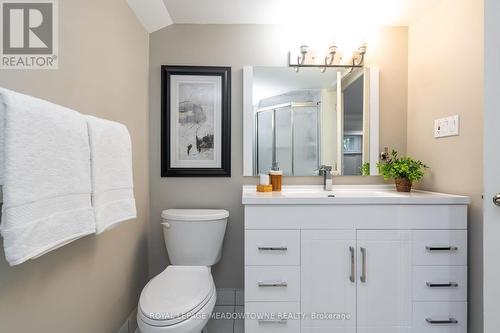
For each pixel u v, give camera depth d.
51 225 0.68
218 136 1.72
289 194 1.48
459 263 1.25
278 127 1.73
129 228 1.43
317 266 1.26
